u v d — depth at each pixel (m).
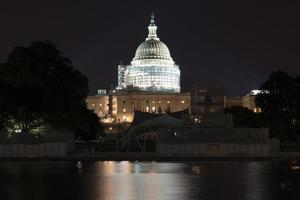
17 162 124.12
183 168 102.62
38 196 60.16
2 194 61.84
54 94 164.38
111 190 65.50
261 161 127.81
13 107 150.12
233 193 62.88
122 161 129.00
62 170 96.62
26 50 165.12
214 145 142.50
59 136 151.00
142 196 60.06
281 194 62.09
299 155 140.62
